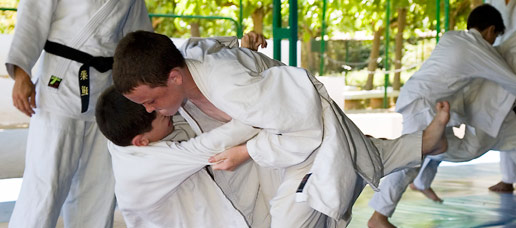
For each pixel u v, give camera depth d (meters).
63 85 3.00
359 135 2.65
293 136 2.35
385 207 4.14
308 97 2.33
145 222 2.66
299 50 8.53
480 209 4.84
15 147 5.93
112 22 3.07
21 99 2.91
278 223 2.50
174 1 9.24
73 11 3.00
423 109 4.32
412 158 2.90
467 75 4.36
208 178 2.57
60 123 3.00
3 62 6.65
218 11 9.22
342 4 10.97
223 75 2.36
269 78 2.36
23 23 2.92
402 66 12.30
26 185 3.02
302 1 11.09
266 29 10.77
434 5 10.95
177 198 2.57
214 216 2.60
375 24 11.27
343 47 12.52
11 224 3.04
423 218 4.57
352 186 2.42
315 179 2.38
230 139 2.40
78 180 3.21
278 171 2.69
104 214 3.26
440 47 4.47
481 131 4.53
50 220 3.00
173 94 2.36
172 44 2.34
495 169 6.73
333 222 2.69
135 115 2.42
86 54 3.02
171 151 2.44
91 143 3.18
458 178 6.18
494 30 4.58
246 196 2.73
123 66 2.28
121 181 2.50
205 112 2.55
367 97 11.64
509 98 4.46
